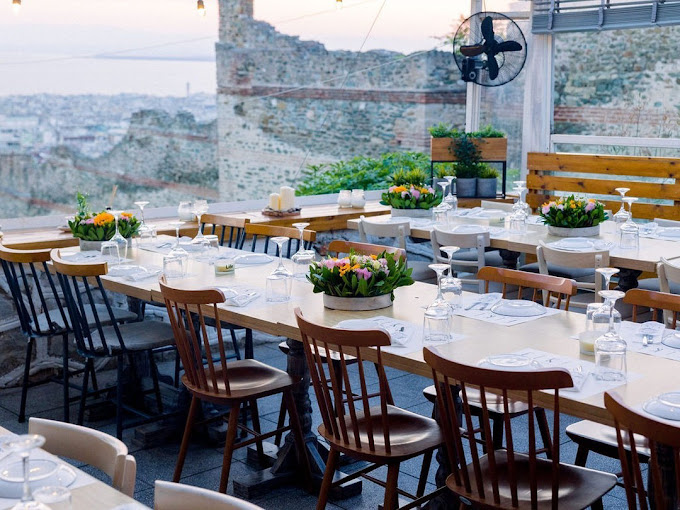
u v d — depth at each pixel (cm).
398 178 684
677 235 555
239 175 691
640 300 334
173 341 432
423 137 794
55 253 433
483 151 752
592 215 555
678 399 234
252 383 361
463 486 261
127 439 433
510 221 581
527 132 812
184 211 608
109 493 183
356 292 351
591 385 256
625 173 729
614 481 260
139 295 405
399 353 293
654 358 283
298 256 423
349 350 308
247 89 683
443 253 600
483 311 350
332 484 314
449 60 796
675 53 721
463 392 250
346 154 749
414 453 285
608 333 264
